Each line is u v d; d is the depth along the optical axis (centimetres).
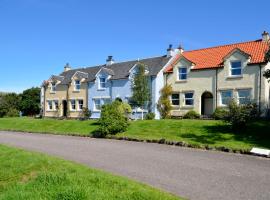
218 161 1485
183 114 3700
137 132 2575
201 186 1060
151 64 4203
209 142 1998
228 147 1800
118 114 2645
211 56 3747
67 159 1559
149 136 2375
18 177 1205
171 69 3925
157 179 1152
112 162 1477
